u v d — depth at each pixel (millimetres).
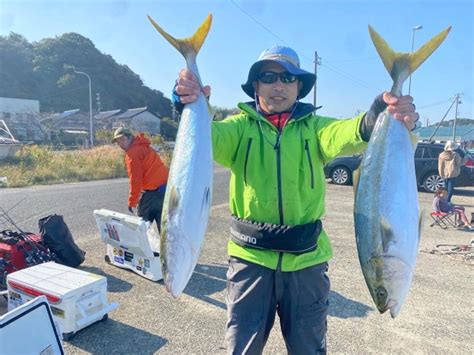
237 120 2338
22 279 3695
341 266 5434
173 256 1971
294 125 2244
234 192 2336
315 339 2248
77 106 82188
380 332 3656
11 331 2428
